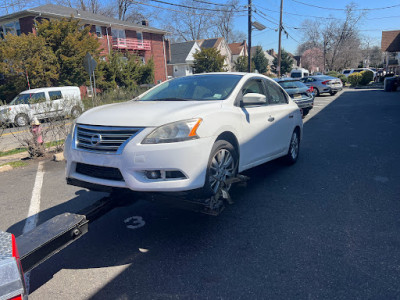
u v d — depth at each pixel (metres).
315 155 6.67
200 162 3.12
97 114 3.43
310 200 4.23
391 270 2.68
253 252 3.04
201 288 2.55
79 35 21.61
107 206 3.23
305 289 2.49
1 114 9.92
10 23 26.30
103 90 26.22
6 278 1.33
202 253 3.06
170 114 3.15
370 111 13.61
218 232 3.45
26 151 8.80
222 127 3.47
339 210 3.89
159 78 39.81
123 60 27.83
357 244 3.10
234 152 3.73
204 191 3.23
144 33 37.19
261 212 3.92
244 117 3.97
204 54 35.69
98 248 3.25
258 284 2.57
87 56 15.06
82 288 2.63
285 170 5.63
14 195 5.08
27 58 19.52
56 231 2.46
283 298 2.40
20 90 20.36
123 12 49.00
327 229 3.43
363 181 4.90
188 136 3.07
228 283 2.60
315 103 18.34
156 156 2.92
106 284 2.67
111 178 3.13
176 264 2.90
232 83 4.23
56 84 21.06
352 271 2.69
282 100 5.43
